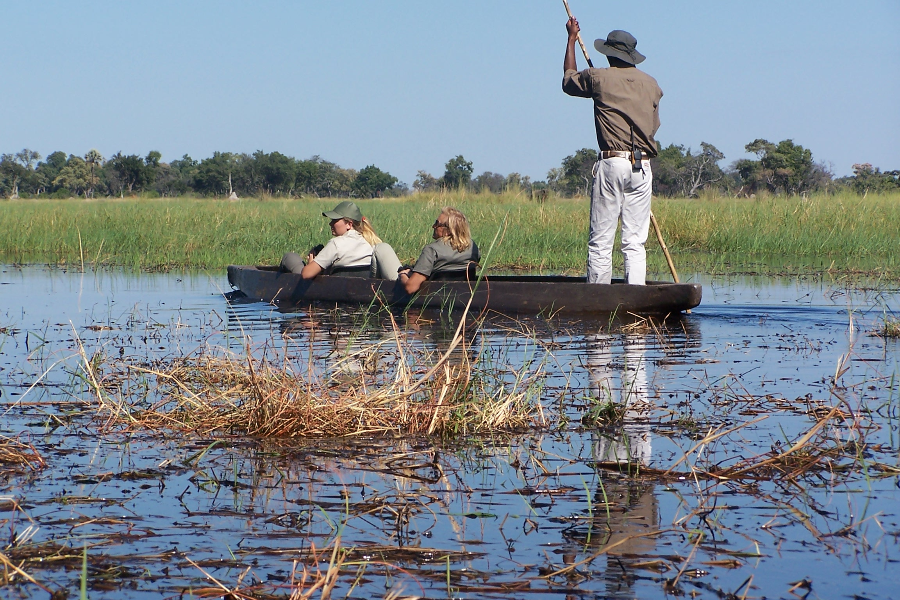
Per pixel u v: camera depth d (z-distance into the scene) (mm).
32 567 5023
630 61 15922
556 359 11109
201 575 4895
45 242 31922
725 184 120562
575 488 6309
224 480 6531
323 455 7215
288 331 13531
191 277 22406
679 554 5148
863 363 10648
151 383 9703
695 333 13172
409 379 8656
